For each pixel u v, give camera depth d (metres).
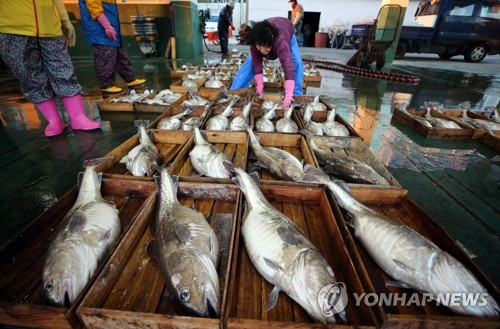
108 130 5.69
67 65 5.00
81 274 2.14
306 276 2.02
